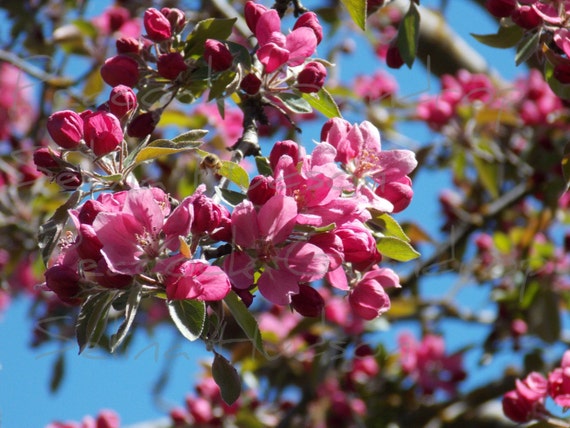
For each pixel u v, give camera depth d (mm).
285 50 2635
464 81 5387
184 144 2414
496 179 5312
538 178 5406
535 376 3303
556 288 5270
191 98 2805
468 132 5309
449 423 5312
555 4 2834
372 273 2486
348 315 5141
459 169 5391
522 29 2967
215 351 2336
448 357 5512
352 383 5242
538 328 5156
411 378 5469
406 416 5332
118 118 2490
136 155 2377
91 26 4723
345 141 2467
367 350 4074
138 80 2785
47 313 5562
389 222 2469
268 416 5188
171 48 2830
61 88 4586
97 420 4840
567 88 2936
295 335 4926
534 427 3236
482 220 5469
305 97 2811
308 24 2783
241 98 2859
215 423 5062
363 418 5211
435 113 5312
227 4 4598
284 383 5098
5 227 4855
